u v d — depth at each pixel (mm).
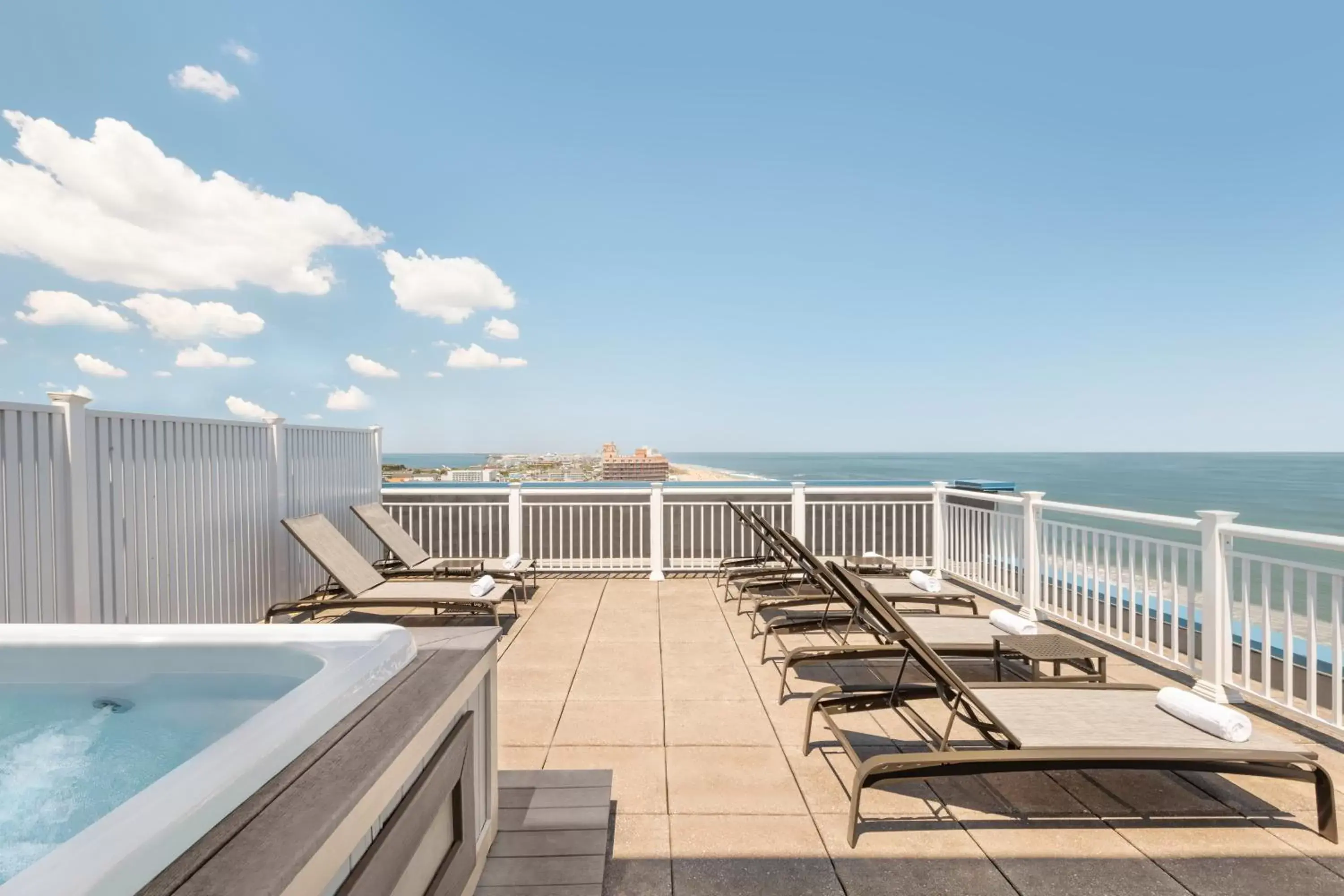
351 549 5434
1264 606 3385
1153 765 2283
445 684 1771
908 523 7828
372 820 1244
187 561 4223
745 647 4664
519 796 2529
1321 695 3645
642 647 4645
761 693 3770
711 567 7426
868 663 4301
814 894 2041
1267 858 2227
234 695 2227
